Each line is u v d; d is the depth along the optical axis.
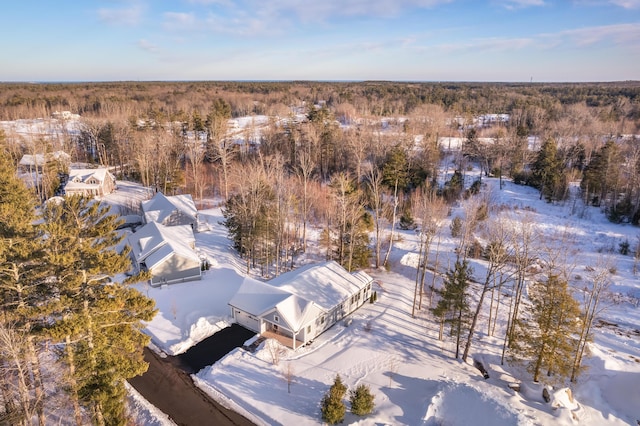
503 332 33.41
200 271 39.81
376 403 24.30
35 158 63.81
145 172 73.50
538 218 55.41
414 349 30.14
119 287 20.11
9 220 20.94
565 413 23.64
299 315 30.48
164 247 39.22
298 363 28.28
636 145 71.69
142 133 84.94
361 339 31.09
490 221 48.75
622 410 25.17
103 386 20.00
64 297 18.16
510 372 28.36
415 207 56.62
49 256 18.09
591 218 56.25
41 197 62.19
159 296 36.38
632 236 50.38
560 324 25.34
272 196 48.50
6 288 19.44
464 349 30.70
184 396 25.00
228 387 25.66
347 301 34.72
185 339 30.42
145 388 25.62
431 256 47.38
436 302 37.78
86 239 19.94
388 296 38.72
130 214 58.69
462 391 24.22
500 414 22.44
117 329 20.73
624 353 30.83
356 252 42.38
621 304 37.75
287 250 45.81
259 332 31.70
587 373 28.20
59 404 21.89
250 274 42.53
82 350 19.55
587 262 44.25
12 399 20.31
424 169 67.00
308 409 23.98
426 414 23.03
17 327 19.08
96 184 65.31
